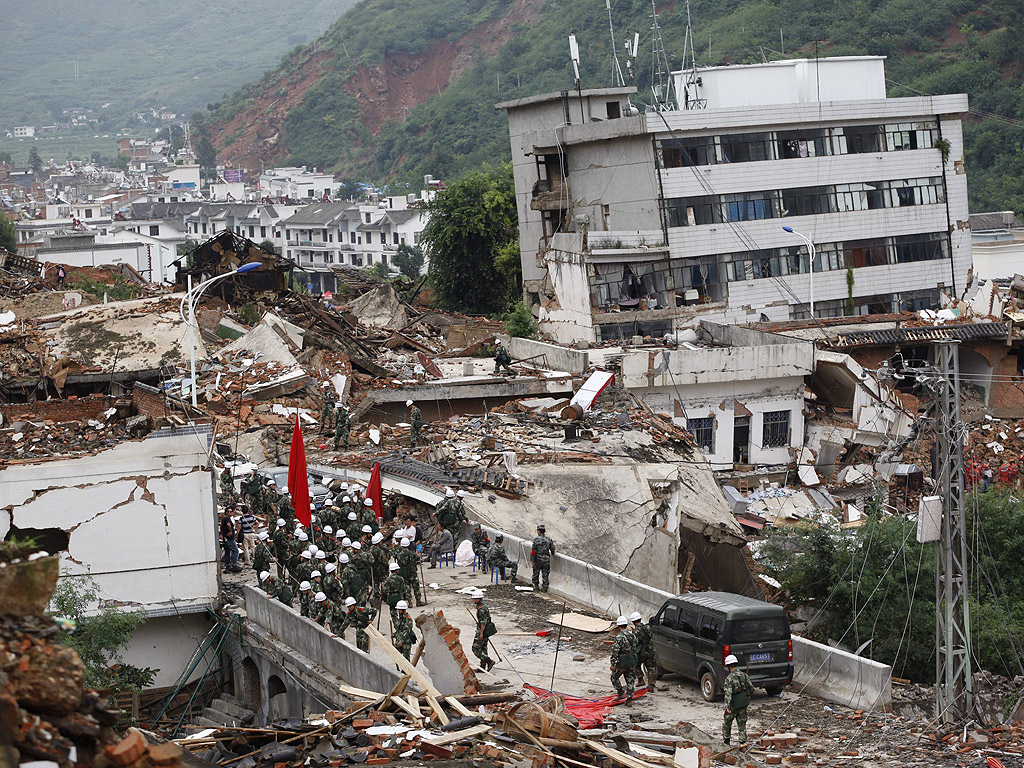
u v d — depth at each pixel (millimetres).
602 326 72625
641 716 23516
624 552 38531
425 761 18766
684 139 76250
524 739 19766
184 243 181250
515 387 56219
